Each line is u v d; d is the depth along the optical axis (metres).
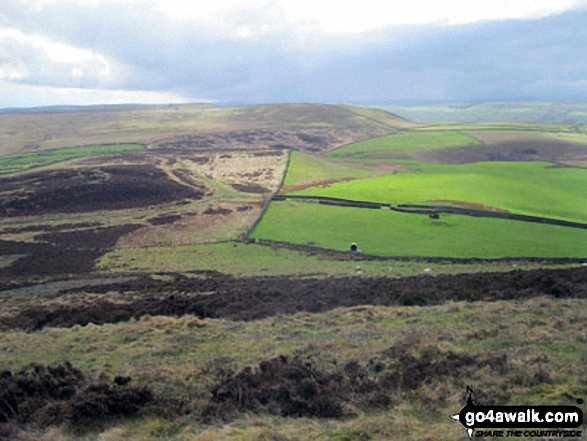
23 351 23.33
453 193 96.62
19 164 147.50
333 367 18.83
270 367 18.16
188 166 140.38
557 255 56.88
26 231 82.88
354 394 16.36
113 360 21.47
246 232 75.38
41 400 16.77
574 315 23.41
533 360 17.62
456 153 188.12
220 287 42.38
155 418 15.58
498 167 138.88
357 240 67.38
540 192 99.38
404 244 64.00
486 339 20.92
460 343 20.83
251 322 27.75
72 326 29.78
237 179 124.81
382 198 93.25
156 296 38.69
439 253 58.97
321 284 40.59
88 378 18.89
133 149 177.12
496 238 65.31
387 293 34.16
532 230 69.31
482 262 54.53
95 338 25.19
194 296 36.38
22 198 99.62
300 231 74.12
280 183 117.50
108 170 127.06
